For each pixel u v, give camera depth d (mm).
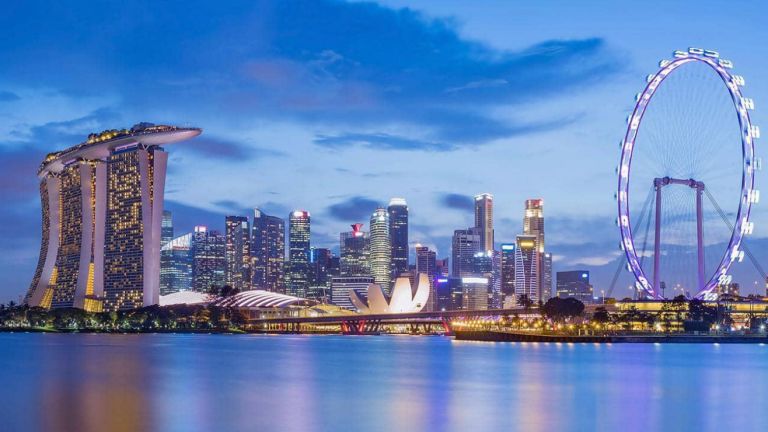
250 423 98125
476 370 180000
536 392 132250
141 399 121688
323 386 143125
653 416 104312
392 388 139125
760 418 102500
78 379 155000
